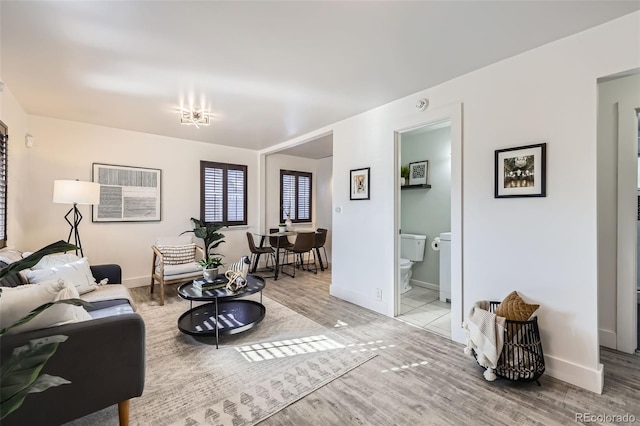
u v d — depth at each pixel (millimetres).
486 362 2000
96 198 3281
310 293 4148
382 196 3314
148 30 1892
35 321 1309
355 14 1740
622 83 2432
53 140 3744
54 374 1312
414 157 4578
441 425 1610
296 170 6633
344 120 3779
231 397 1850
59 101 3141
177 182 4828
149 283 4512
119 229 4270
